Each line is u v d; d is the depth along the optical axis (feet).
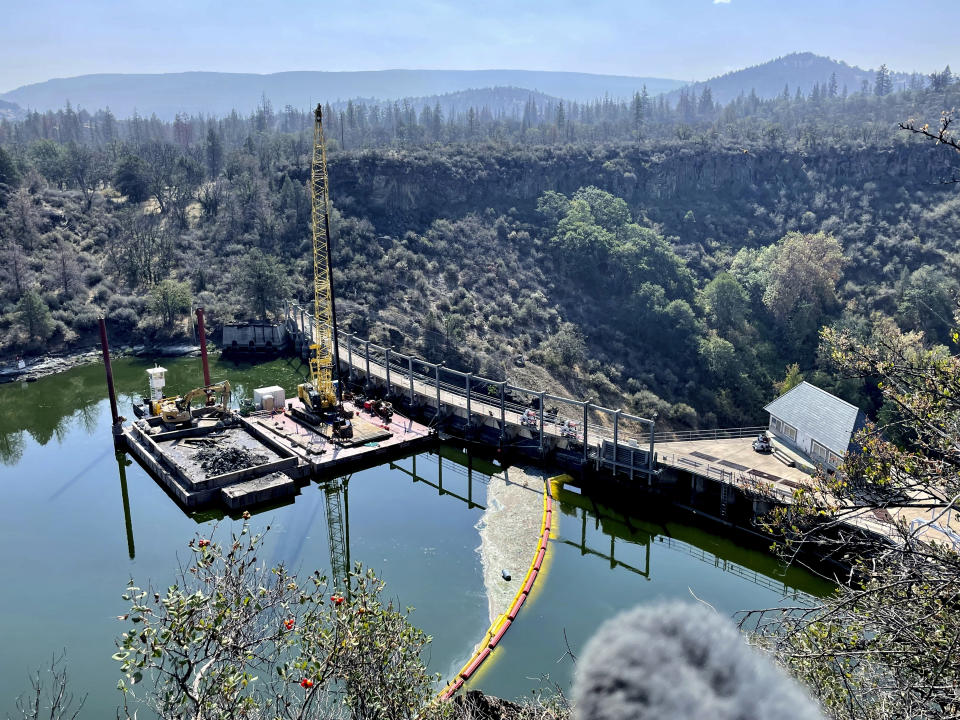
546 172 544.21
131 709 97.76
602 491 181.98
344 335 264.31
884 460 45.98
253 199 453.99
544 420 201.98
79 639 120.67
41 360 304.30
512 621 124.98
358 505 173.27
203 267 395.55
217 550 50.11
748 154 559.38
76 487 184.24
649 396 358.23
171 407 208.03
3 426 233.55
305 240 426.51
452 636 120.98
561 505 174.19
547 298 431.02
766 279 412.77
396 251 436.76
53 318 325.42
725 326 401.29
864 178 522.06
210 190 524.52
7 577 140.15
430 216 495.41
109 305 346.13
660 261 442.91
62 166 543.39
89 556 148.56
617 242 450.71
